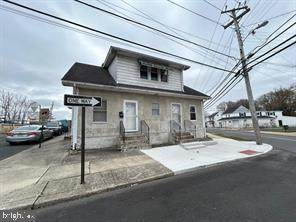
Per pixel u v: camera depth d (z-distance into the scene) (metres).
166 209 3.14
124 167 5.80
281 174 5.09
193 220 2.76
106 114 9.48
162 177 5.04
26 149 9.41
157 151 8.49
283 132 22.66
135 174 5.09
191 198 3.57
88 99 4.59
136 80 11.02
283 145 11.14
